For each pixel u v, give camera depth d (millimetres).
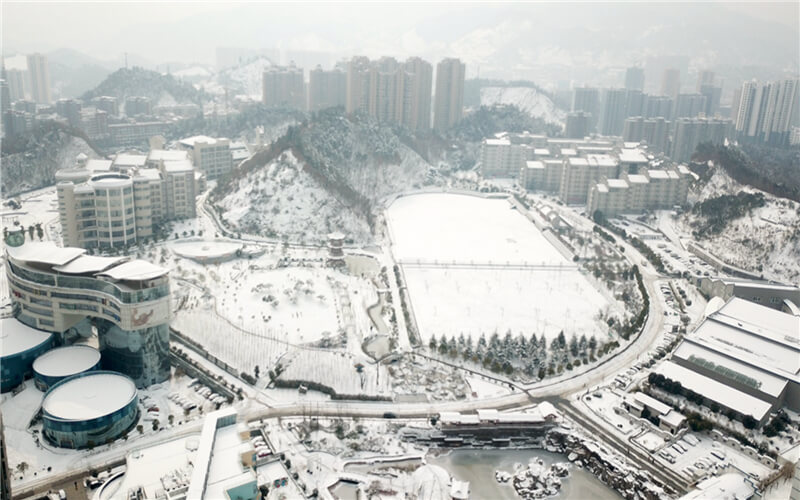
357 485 130625
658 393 169000
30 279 162625
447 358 185625
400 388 168000
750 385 164750
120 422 140000
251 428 145500
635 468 138625
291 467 133500
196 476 103625
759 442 149500
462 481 136000
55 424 133750
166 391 159625
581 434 151250
